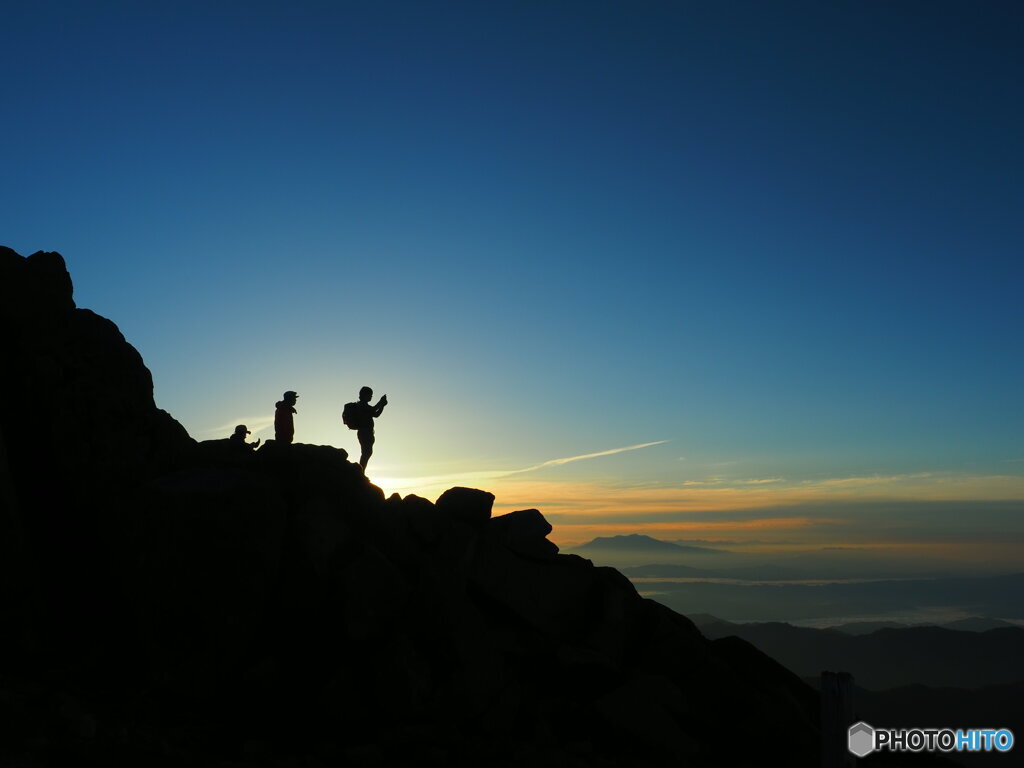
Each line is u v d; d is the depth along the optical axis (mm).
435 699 14273
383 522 17656
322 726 13602
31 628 13961
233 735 12844
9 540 13906
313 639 14953
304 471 17266
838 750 10086
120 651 14453
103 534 15945
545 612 18375
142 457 16984
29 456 16328
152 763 9812
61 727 9945
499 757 13203
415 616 15375
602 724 15547
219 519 14562
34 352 17000
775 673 19969
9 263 17828
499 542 19312
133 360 18453
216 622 14180
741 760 16391
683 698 16922
